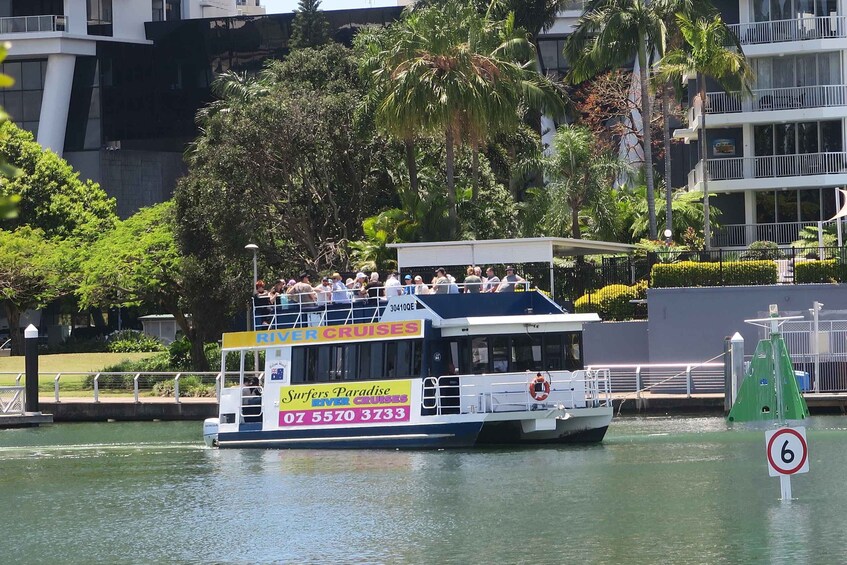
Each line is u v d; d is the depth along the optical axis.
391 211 99.81
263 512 50.06
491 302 63.84
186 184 107.62
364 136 104.31
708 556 40.22
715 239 115.25
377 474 57.34
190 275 105.25
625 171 119.25
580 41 112.31
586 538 43.19
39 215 142.75
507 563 40.00
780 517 45.84
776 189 114.50
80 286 114.62
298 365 67.12
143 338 145.12
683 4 106.62
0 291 125.00
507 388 62.22
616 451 62.22
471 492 52.12
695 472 55.69
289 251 110.38
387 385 63.69
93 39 167.50
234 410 70.19
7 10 166.88
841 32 112.88
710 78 117.75
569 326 63.56
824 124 114.19
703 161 105.44
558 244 86.88
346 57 120.12
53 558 43.50
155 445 73.75
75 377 106.00
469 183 111.81
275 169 107.88
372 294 69.38
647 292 84.44
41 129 166.50
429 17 100.31
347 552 42.44
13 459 69.12
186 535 46.41
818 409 77.56
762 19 115.69
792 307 82.75
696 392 82.44
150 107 173.00
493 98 95.50
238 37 172.12
